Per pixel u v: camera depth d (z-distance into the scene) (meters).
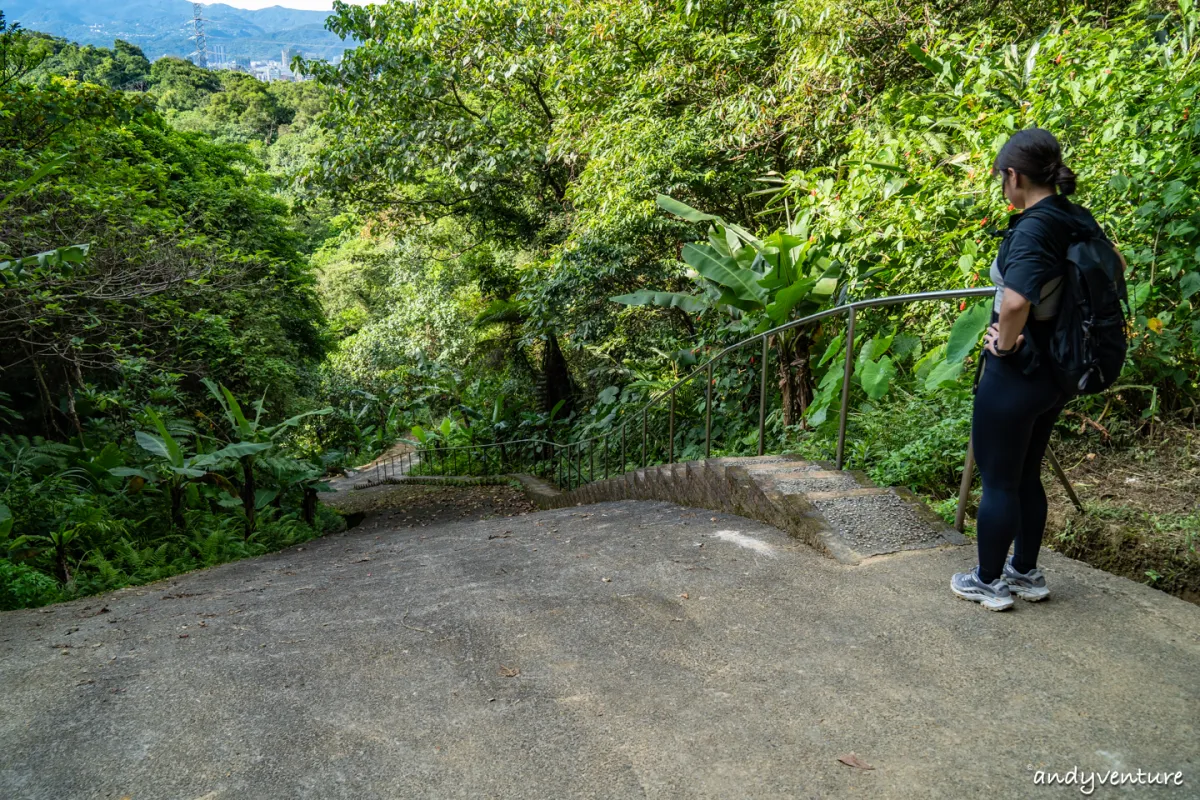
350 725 2.20
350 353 29.91
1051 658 2.32
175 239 8.31
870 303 4.00
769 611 2.89
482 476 16.11
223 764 2.00
